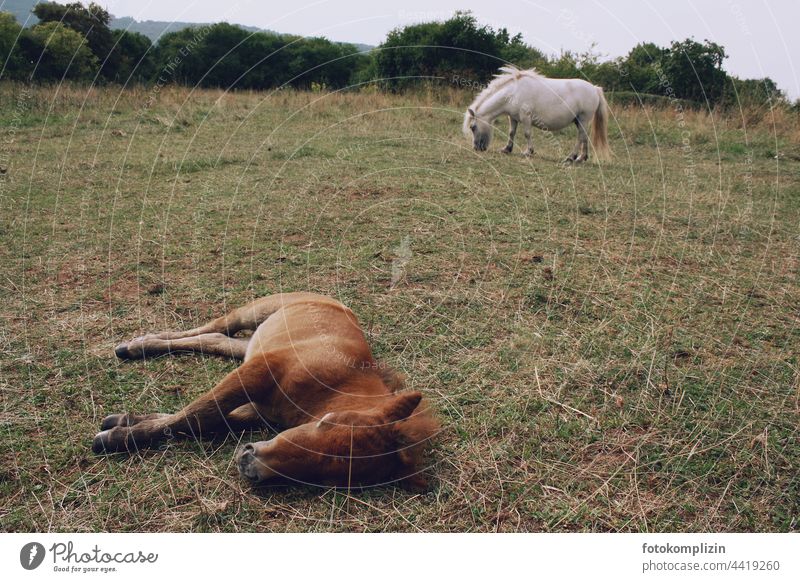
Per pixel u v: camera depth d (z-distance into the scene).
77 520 2.43
